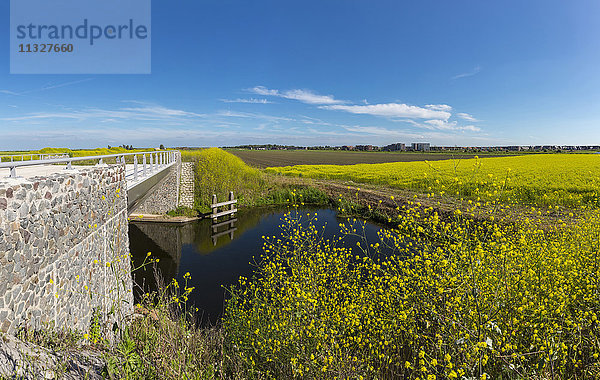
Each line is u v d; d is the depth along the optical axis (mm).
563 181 21359
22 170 9969
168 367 3443
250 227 17828
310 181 30656
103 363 3914
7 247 3713
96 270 6188
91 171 6074
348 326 4301
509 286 3371
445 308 3504
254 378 3941
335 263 6152
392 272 5402
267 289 5914
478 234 5062
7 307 3688
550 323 3330
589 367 3189
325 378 3406
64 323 4898
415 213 4969
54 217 4715
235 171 28469
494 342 3051
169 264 12078
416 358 3740
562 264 4324
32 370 3076
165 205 20344
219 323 7461
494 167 32219
